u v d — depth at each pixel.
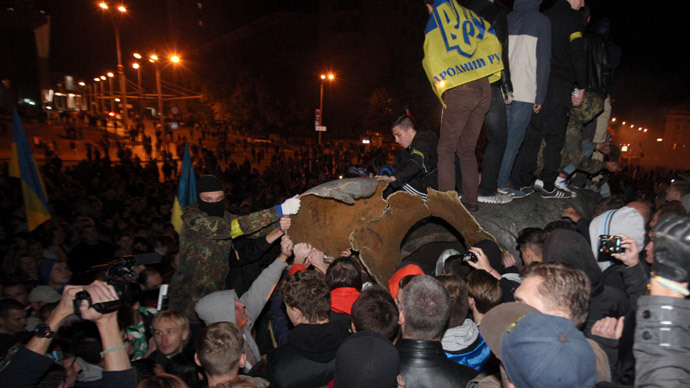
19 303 3.51
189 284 3.32
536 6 3.94
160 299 3.51
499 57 3.51
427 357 1.96
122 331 2.91
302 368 2.06
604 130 5.27
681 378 1.29
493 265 3.01
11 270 6.14
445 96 3.66
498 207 4.11
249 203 11.77
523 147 4.47
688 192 4.03
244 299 2.96
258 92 50.44
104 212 9.29
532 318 1.36
